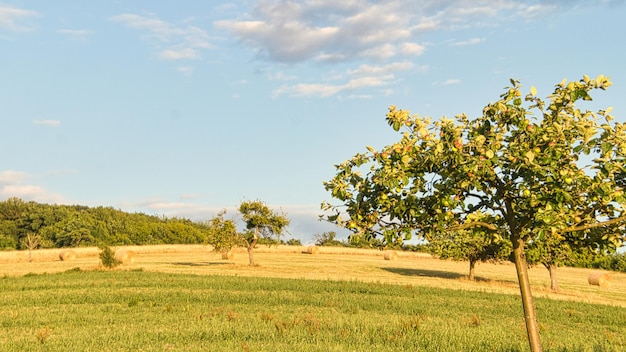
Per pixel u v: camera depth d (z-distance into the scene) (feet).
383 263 238.89
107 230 420.77
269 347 46.32
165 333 54.95
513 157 27.25
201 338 53.26
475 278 182.80
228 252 233.76
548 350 50.44
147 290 102.17
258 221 191.83
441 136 28.12
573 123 27.17
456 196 28.96
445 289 120.06
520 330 64.75
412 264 243.81
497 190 29.17
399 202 28.12
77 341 50.29
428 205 29.32
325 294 101.91
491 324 70.49
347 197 29.04
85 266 187.73
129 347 47.62
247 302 89.35
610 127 26.40
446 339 53.06
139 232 436.35
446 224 30.27
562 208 27.09
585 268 279.08
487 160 26.71
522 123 27.78
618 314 93.20
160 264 194.90
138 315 72.13
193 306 82.79
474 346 50.24
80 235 382.01
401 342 51.16
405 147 28.07
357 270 192.34
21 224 394.73
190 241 458.09
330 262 229.66
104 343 49.60
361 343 50.11
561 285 171.01
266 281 122.21
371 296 101.30
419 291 114.42
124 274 135.03
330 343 48.80
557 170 26.66
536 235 29.96
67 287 107.65
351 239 29.73
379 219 29.76
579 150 26.73
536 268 270.46
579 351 50.26
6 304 83.76
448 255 171.53
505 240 31.04
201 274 139.23
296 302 89.97
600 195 27.17
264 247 303.27
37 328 61.72
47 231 389.19
